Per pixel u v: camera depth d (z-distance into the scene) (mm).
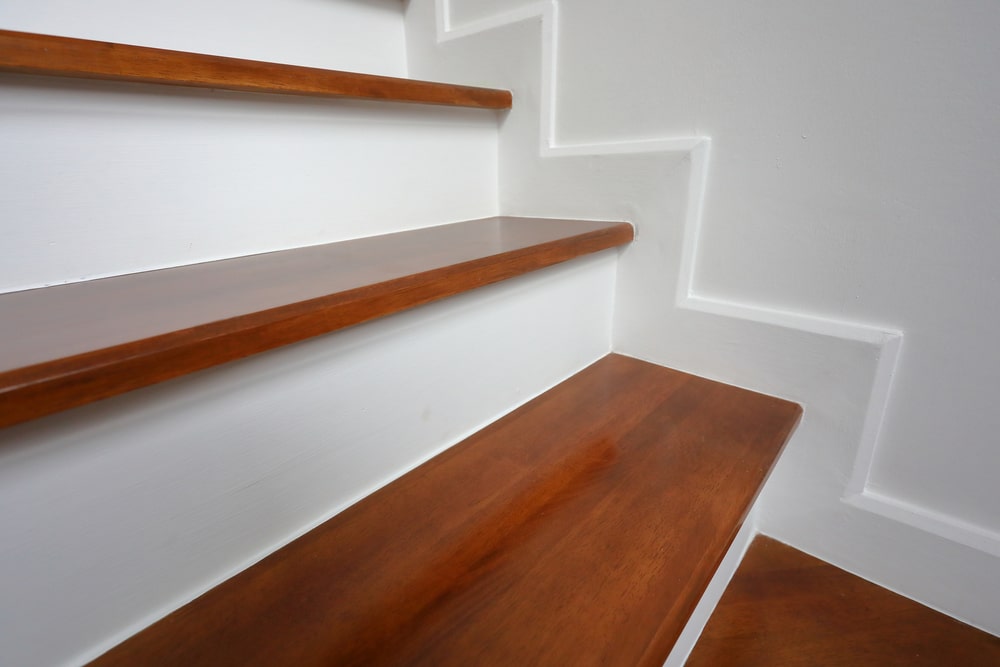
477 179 960
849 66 621
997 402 596
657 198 814
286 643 378
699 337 825
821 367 711
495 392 691
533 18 872
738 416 707
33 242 484
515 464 597
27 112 464
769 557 788
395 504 529
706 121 750
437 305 570
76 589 353
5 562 318
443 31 1012
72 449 331
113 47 461
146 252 558
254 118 617
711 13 710
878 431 686
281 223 670
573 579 430
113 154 519
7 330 353
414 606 407
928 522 664
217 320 367
